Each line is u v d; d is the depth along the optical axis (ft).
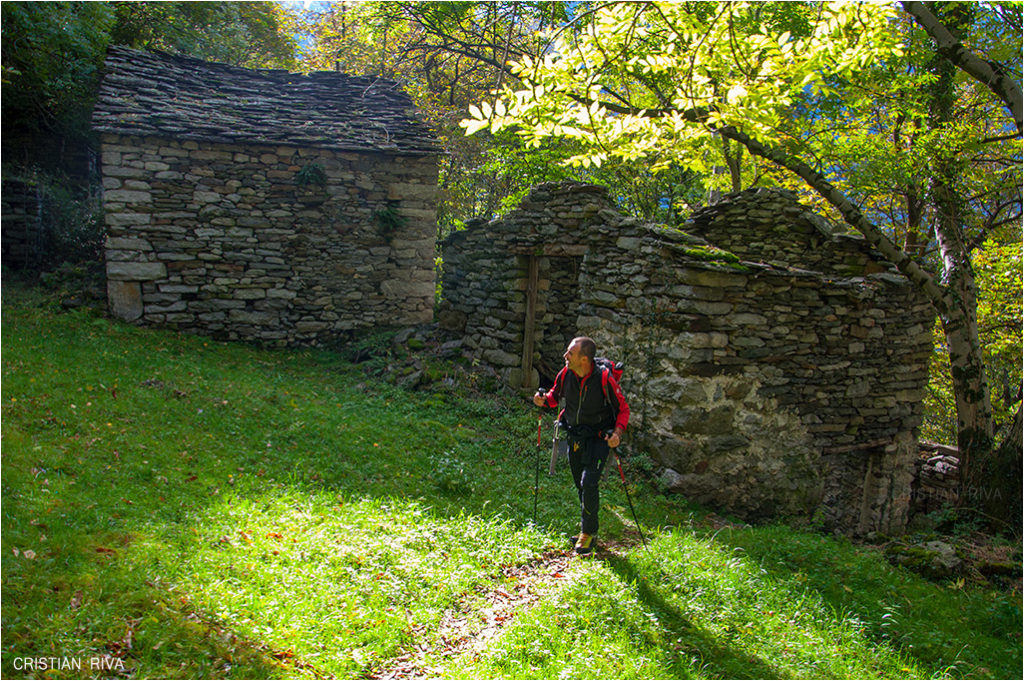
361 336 40.24
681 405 23.07
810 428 26.09
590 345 15.90
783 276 23.82
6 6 33.96
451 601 13.28
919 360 29.22
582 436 16.22
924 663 12.91
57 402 20.52
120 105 35.35
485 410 29.55
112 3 51.88
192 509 15.19
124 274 35.01
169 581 11.87
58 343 27.40
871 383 27.63
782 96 17.13
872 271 29.60
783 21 31.63
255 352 36.35
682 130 18.03
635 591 14.11
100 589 11.16
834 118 36.86
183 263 36.27
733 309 23.49
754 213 30.30
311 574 13.10
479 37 51.37
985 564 18.80
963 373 29.09
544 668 11.14
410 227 41.01
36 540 12.41
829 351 26.09
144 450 18.38
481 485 20.54
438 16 51.75
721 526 21.24
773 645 12.73
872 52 15.99
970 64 20.62
